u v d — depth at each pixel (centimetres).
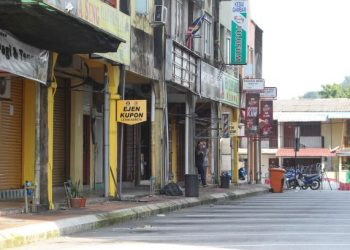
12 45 1259
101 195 1880
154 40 2181
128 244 1044
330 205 2050
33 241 1086
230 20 3303
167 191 2106
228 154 3123
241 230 1263
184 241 1080
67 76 1959
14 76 1548
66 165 2000
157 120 2194
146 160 2748
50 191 1470
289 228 1302
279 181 3138
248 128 3556
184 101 2786
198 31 2672
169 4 2320
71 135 2014
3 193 1636
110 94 1822
